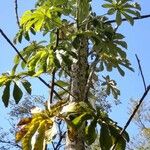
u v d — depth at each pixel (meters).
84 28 5.20
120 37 6.50
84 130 4.01
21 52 5.89
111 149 3.59
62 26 4.79
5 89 4.50
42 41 5.94
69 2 5.64
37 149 3.56
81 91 4.38
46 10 4.74
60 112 3.72
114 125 3.82
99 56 5.12
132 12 6.15
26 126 3.76
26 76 4.55
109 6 6.12
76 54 4.86
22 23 4.82
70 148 3.94
